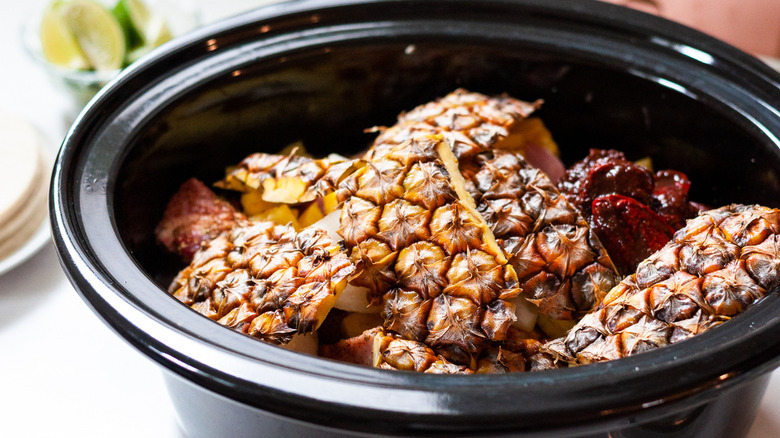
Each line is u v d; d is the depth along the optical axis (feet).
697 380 1.89
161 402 2.43
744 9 3.68
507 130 2.47
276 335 2.11
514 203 2.23
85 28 3.12
